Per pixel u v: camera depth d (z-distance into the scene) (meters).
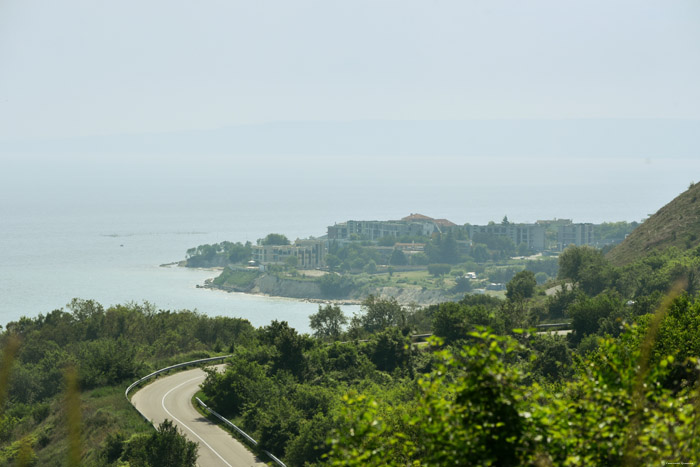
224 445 55.97
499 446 12.98
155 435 48.50
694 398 14.01
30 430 61.94
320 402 60.12
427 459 13.80
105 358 75.81
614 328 76.56
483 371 13.44
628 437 12.87
